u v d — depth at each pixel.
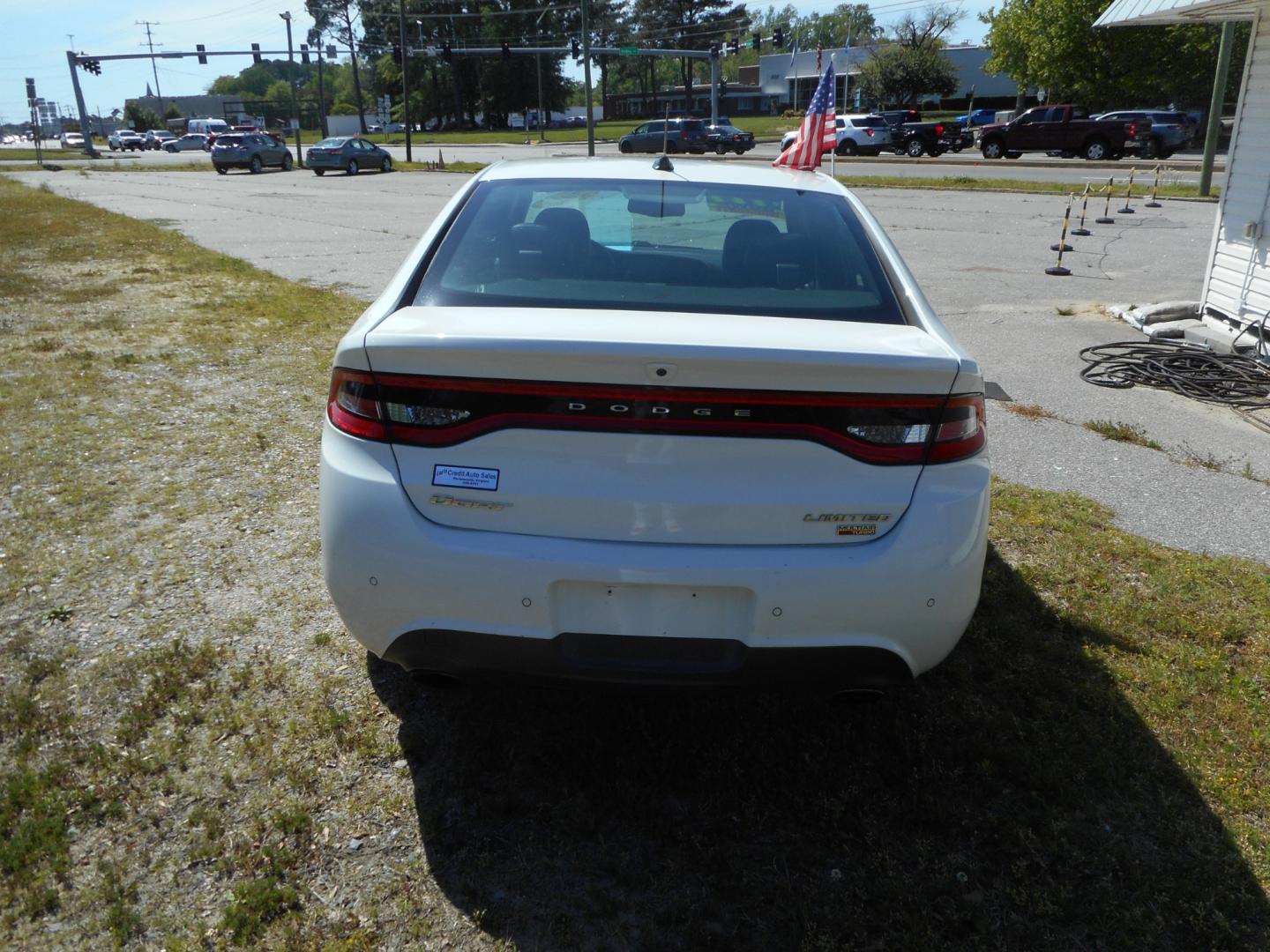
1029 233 16.33
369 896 2.35
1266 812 2.67
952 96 74.62
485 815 2.61
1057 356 8.00
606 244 3.03
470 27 104.12
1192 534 4.52
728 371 2.22
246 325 8.40
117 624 3.47
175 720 2.95
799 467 2.31
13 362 6.93
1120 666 3.34
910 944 2.23
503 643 2.40
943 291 11.03
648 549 2.31
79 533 4.17
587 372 2.23
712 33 105.38
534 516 2.33
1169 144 35.12
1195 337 8.45
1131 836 2.58
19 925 2.23
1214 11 7.51
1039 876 2.44
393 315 2.59
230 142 38.75
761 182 3.49
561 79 108.50
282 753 2.82
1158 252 14.11
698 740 2.93
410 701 3.08
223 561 3.96
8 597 3.63
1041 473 5.29
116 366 6.88
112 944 2.19
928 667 2.56
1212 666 3.35
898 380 2.29
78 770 2.72
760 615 2.34
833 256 3.03
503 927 2.27
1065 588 3.89
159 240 14.77
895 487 2.36
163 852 2.45
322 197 25.08
